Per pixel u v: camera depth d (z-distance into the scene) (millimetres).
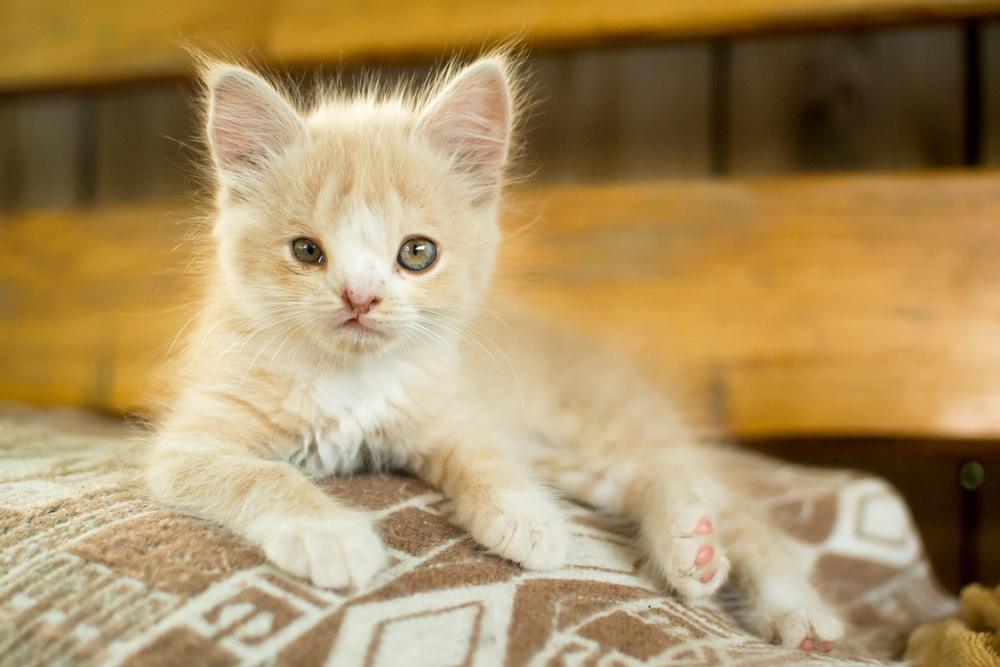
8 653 267
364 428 346
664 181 465
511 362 397
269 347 338
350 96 467
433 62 456
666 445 390
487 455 345
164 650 264
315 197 331
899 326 435
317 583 281
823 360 440
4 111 533
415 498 331
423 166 344
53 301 487
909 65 471
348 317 323
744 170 484
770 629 327
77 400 484
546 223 454
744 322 445
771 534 361
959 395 431
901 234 435
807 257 441
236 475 311
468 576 296
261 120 342
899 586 384
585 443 387
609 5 430
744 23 422
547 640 281
